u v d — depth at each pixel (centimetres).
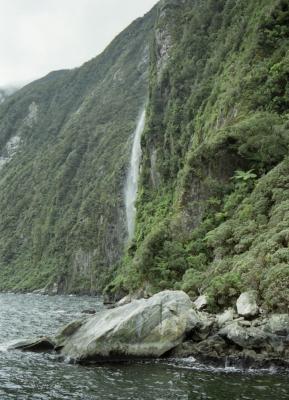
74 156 18825
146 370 1936
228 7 8294
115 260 11981
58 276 13375
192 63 8562
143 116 12988
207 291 2522
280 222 2672
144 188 8650
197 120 6688
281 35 5125
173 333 2134
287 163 3206
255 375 1811
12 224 19400
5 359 2222
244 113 4538
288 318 1948
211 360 2008
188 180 4206
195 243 3697
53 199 17688
